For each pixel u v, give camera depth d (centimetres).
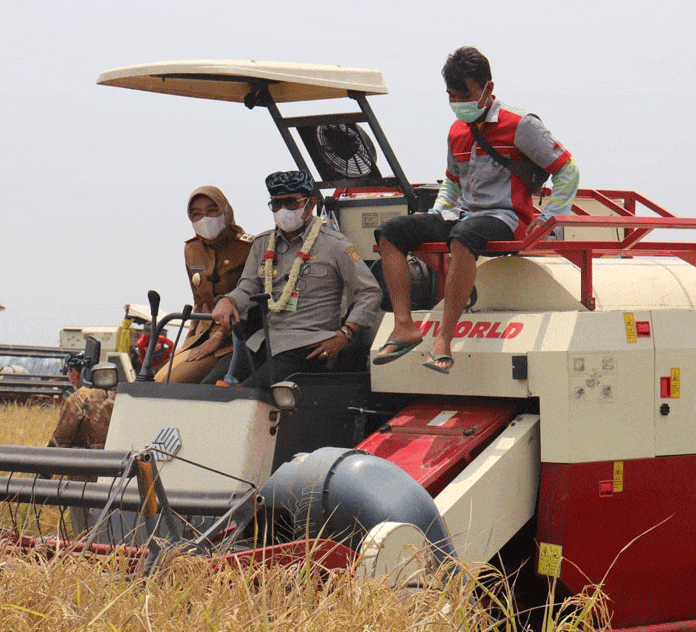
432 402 870
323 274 903
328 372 914
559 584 767
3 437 1831
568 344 765
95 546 656
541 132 812
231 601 543
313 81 896
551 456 767
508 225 816
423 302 935
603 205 1048
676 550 819
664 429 809
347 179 1002
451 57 819
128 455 615
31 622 515
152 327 865
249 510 666
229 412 779
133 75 921
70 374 1285
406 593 579
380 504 655
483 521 743
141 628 509
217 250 992
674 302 846
